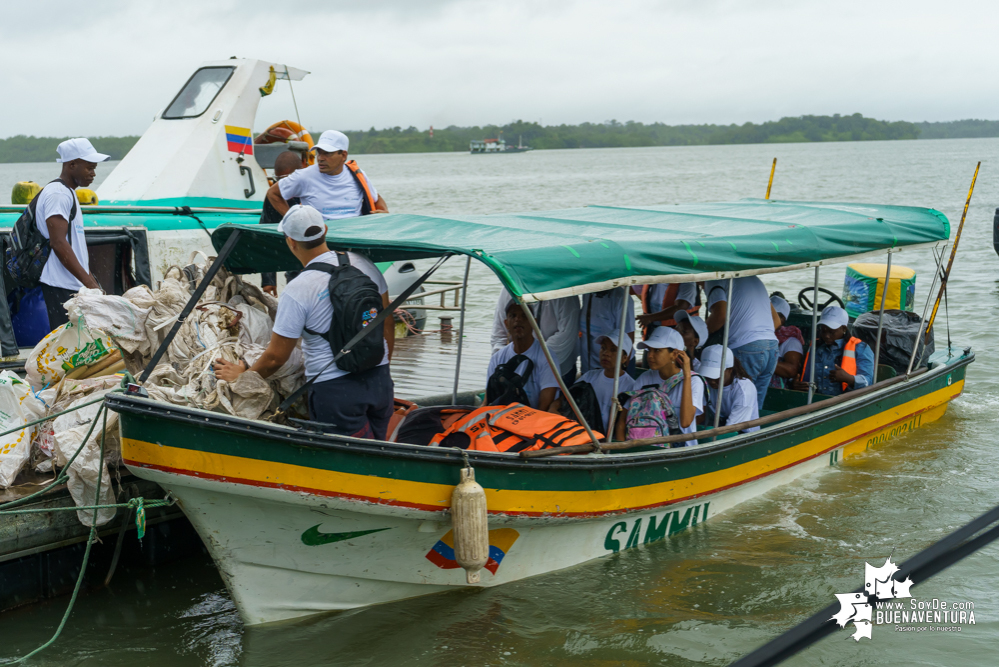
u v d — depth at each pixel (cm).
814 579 521
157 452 403
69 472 468
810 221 650
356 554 458
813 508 623
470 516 435
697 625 471
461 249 432
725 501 607
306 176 670
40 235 594
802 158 13425
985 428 804
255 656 442
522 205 3825
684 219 642
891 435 762
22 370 641
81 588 518
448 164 17662
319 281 432
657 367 569
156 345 507
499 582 507
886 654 441
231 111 891
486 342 1025
